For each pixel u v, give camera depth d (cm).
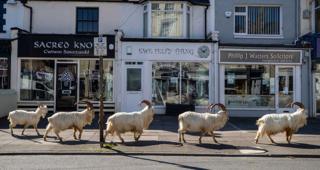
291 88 2180
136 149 1228
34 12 2241
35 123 1488
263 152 1203
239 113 2159
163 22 2225
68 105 2148
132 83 2122
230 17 2230
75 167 976
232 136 1501
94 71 2152
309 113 2169
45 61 2145
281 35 2248
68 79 2150
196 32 2258
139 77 2123
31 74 2139
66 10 2258
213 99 2134
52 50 2103
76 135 1487
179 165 1015
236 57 2131
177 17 2228
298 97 2166
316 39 2144
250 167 996
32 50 2097
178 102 2144
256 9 2258
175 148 1248
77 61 2145
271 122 1334
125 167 980
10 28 2130
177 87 2144
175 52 2117
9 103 2017
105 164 1020
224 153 1184
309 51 2161
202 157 1147
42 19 2244
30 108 2130
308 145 1329
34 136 1456
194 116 1337
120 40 2108
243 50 2133
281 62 2145
